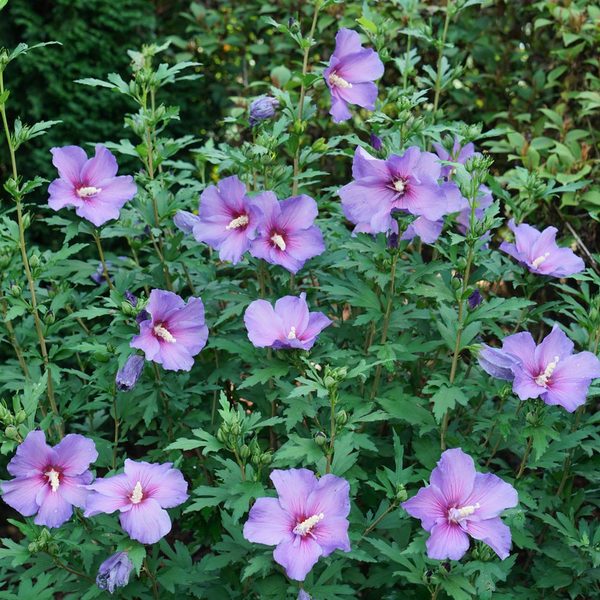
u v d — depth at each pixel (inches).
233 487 110.0
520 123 209.0
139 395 143.9
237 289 151.2
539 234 136.7
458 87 226.4
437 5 221.3
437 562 110.3
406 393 148.3
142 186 160.1
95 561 126.7
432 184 119.6
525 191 159.8
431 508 105.2
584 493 141.3
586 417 139.9
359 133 224.8
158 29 312.0
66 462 114.7
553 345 118.5
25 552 113.3
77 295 165.8
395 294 136.3
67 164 136.0
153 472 109.7
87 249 259.6
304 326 121.4
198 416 149.9
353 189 123.8
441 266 132.8
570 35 195.0
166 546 132.3
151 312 125.3
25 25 268.7
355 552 111.6
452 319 127.0
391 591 135.6
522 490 126.0
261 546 115.9
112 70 277.4
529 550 148.6
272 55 250.4
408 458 145.2
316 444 111.8
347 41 138.6
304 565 99.2
